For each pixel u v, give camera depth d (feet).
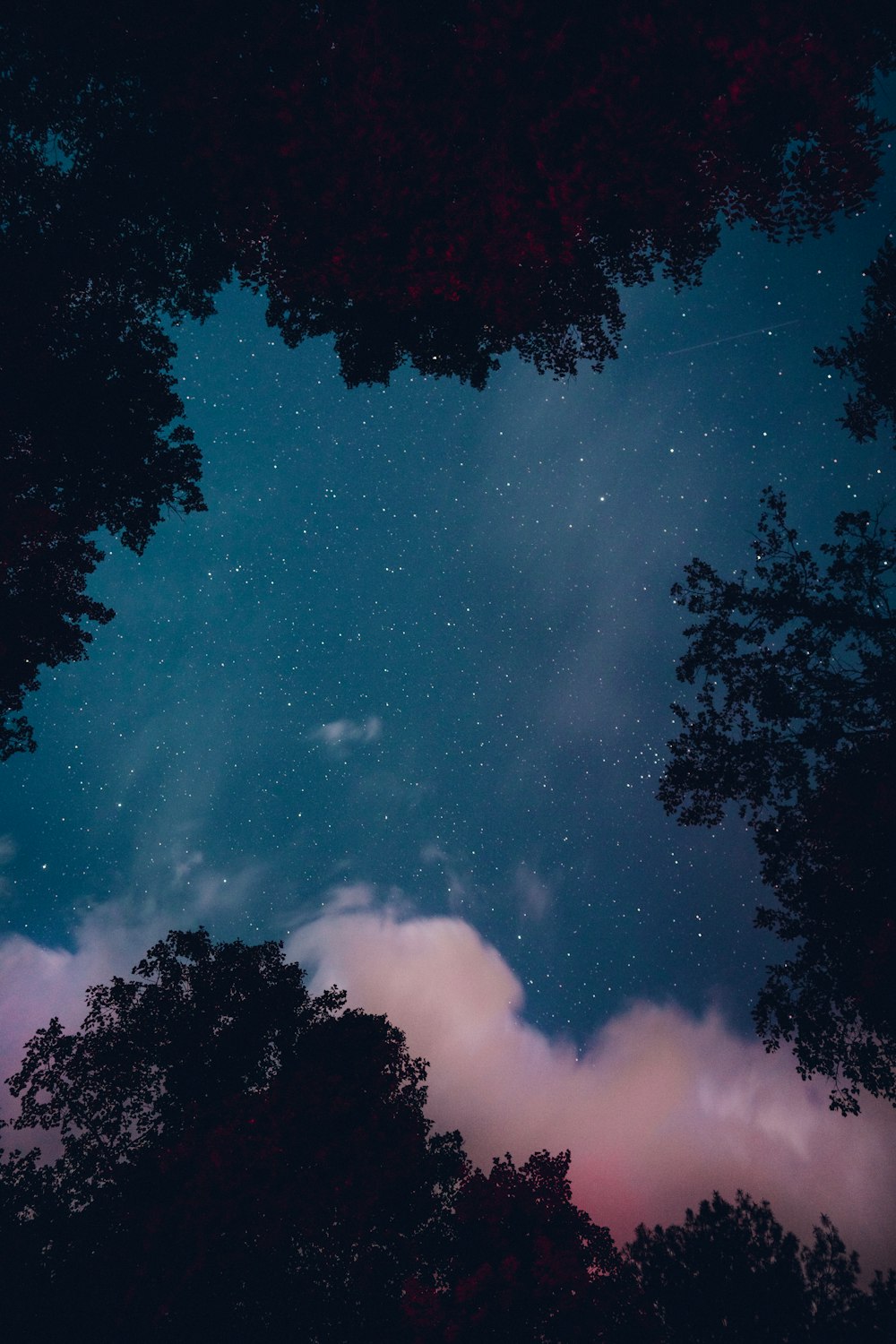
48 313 20.53
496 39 14.82
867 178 15.14
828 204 15.81
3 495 18.75
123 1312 21.83
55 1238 23.62
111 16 17.15
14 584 22.40
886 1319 36.78
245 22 16.30
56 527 21.35
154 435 23.18
